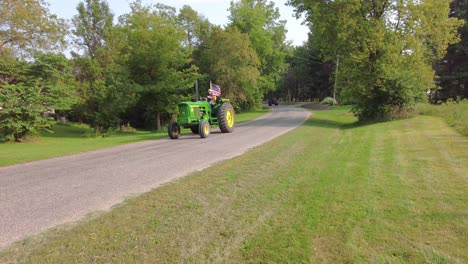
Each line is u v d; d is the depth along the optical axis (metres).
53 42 21.44
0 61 17.98
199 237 3.56
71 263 3.01
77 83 22.61
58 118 30.36
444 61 41.66
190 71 26.31
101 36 39.38
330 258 3.13
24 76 18.08
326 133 13.91
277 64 49.53
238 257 3.17
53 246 3.32
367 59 19.19
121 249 3.27
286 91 82.38
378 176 6.03
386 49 18.53
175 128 13.02
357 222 3.91
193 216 4.12
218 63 36.31
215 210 4.34
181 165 7.26
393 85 17.97
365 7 19.55
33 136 16.89
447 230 3.63
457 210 4.18
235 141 11.34
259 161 7.50
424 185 5.32
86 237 3.51
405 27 19.02
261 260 3.11
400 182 5.56
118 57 25.70
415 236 3.52
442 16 18.64
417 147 8.95
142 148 10.40
